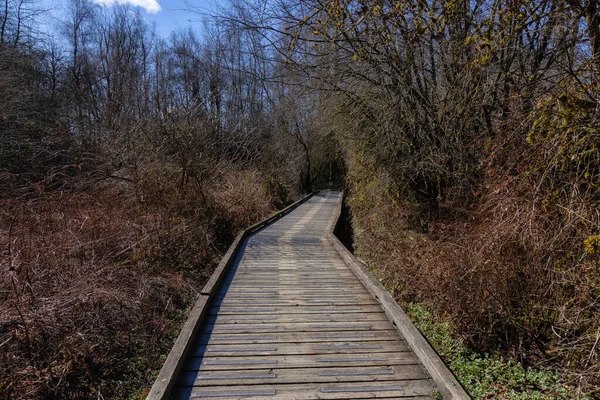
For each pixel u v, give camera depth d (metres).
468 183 7.68
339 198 24.70
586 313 4.23
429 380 3.63
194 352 4.10
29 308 4.81
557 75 5.23
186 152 11.45
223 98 26.11
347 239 12.95
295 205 19.75
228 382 3.57
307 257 8.56
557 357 4.39
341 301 5.67
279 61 9.24
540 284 4.60
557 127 4.67
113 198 10.04
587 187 4.54
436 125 8.37
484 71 7.08
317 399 3.34
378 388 3.50
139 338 5.16
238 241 9.35
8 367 4.07
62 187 10.58
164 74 29.00
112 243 7.48
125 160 11.60
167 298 6.44
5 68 13.96
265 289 6.21
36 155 12.71
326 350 4.17
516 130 5.62
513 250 4.84
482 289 4.76
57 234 6.96
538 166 4.88
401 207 10.14
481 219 6.26
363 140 10.73
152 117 12.18
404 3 7.34
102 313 5.22
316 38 8.77
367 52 8.47
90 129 16.86
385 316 5.14
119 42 30.17
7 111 12.50
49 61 21.77
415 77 8.58
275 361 3.94
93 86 27.69
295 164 27.83
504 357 4.58
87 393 4.16
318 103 10.78
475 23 7.24
